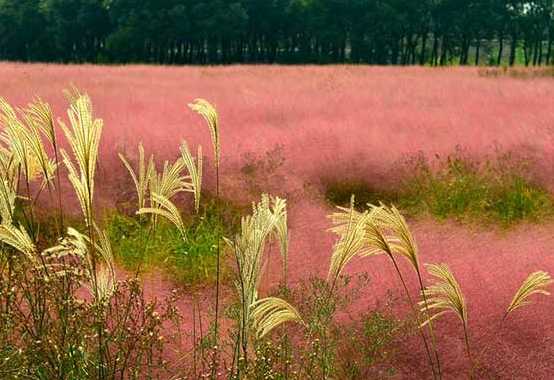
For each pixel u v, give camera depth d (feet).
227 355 13.94
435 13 243.81
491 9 239.30
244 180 27.22
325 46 252.01
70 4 235.40
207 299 17.51
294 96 55.57
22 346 10.85
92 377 10.76
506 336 15.02
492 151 34.42
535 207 28.09
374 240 10.07
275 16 241.35
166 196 11.55
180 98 51.78
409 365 14.65
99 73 85.92
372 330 14.65
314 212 23.07
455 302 10.80
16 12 237.86
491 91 63.67
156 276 19.04
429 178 30.14
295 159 30.42
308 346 14.32
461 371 14.47
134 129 33.04
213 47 234.58
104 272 11.34
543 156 32.09
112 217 23.82
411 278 17.25
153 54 237.45
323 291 15.02
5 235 9.78
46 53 244.63
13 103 43.73
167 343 13.71
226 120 39.63
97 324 10.59
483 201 27.99
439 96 59.16
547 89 63.82
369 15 236.43
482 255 18.81
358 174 30.12
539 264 18.10
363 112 46.11
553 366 14.25
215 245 21.42
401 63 254.88
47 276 10.56
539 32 246.06
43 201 23.50
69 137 9.37
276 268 18.10
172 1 223.30
